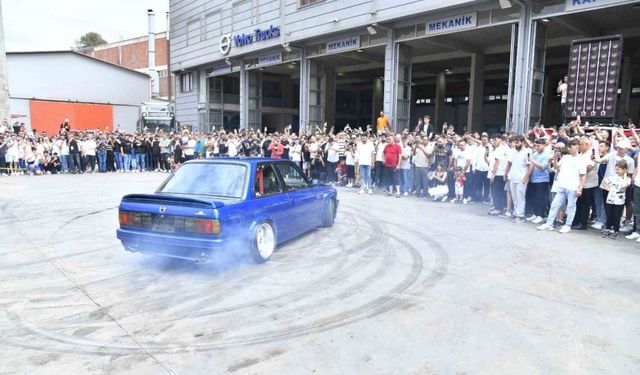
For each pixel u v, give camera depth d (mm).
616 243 7461
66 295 4992
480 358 3619
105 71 37750
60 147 19188
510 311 4570
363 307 4652
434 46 19938
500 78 28562
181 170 6504
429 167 12547
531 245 7273
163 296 4953
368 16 18000
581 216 8508
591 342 3910
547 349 3777
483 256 6594
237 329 4125
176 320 4324
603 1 12430
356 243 7297
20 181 15883
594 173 8344
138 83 39906
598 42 11664
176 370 3414
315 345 3822
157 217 5629
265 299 4863
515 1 13656
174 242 5434
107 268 5984
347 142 15672
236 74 29922
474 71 21078
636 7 12555
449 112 36594
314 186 7891
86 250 6883
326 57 22656
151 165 21250
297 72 31250
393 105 18359
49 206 10703
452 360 3584
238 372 3387
